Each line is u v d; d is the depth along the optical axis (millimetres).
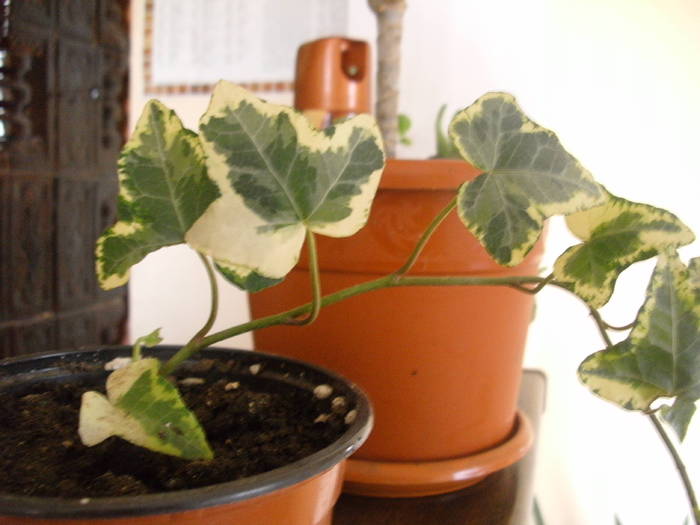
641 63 626
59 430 270
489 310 364
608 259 276
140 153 234
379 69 461
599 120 642
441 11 652
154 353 330
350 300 356
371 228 346
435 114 664
